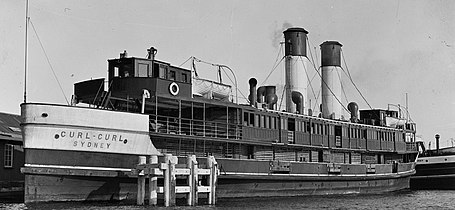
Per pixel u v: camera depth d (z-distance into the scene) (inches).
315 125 1852.9
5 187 1705.2
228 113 1582.2
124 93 1375.5
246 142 1568.7
